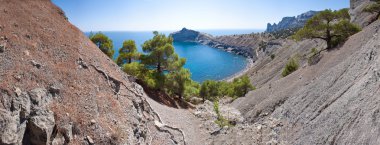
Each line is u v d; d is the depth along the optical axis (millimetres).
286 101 26375
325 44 64625
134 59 36531
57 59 16641
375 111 13195
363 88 16500
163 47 33750
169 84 35438
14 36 15336
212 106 32531
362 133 13109
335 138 15195
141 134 16438
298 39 47344
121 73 24672
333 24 44938
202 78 125875
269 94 33000
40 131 10781
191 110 30812
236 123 26625
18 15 17703
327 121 17359
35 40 16594
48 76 14273
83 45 21656
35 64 14250
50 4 23094
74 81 15781
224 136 22109
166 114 23969
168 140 18500
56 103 13016
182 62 35969
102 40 34469
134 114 17844
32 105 11547
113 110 16125
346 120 15344
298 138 19141
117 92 18938
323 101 20766
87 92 15711
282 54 110438
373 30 30344
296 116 22250
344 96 18094
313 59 38312
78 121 13055
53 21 20750
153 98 29828
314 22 45656
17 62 13492
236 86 58688
